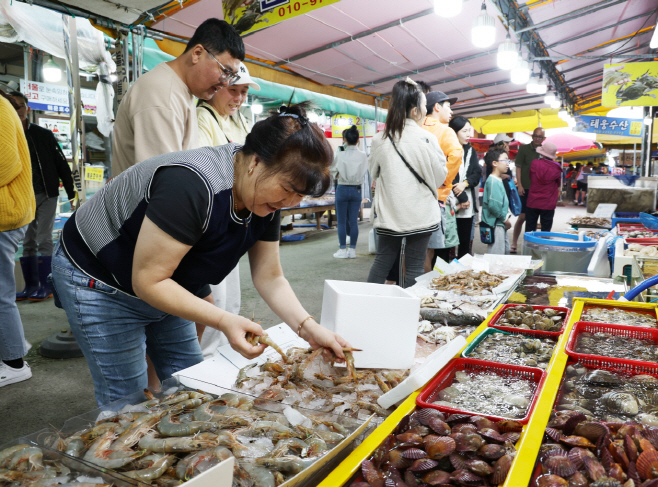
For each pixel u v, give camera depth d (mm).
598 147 17719
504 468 834
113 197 1196
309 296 4594
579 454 868
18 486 771
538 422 1002
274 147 1029
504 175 6465
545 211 6078
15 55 4949
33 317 3867
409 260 3018
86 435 939
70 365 2977
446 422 1021
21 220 2480
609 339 1599
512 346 1572
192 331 1685
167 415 1005
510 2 4707
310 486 865
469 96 8875
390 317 1413
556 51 6840
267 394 1205
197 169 1079
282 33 4594
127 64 3156
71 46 2844
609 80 6051
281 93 7047
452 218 4328
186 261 1217
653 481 767
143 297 1103
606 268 3260
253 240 1328
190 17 3938
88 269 1278
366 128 12039
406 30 4930
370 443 929
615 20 6328
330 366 1398
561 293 2230
